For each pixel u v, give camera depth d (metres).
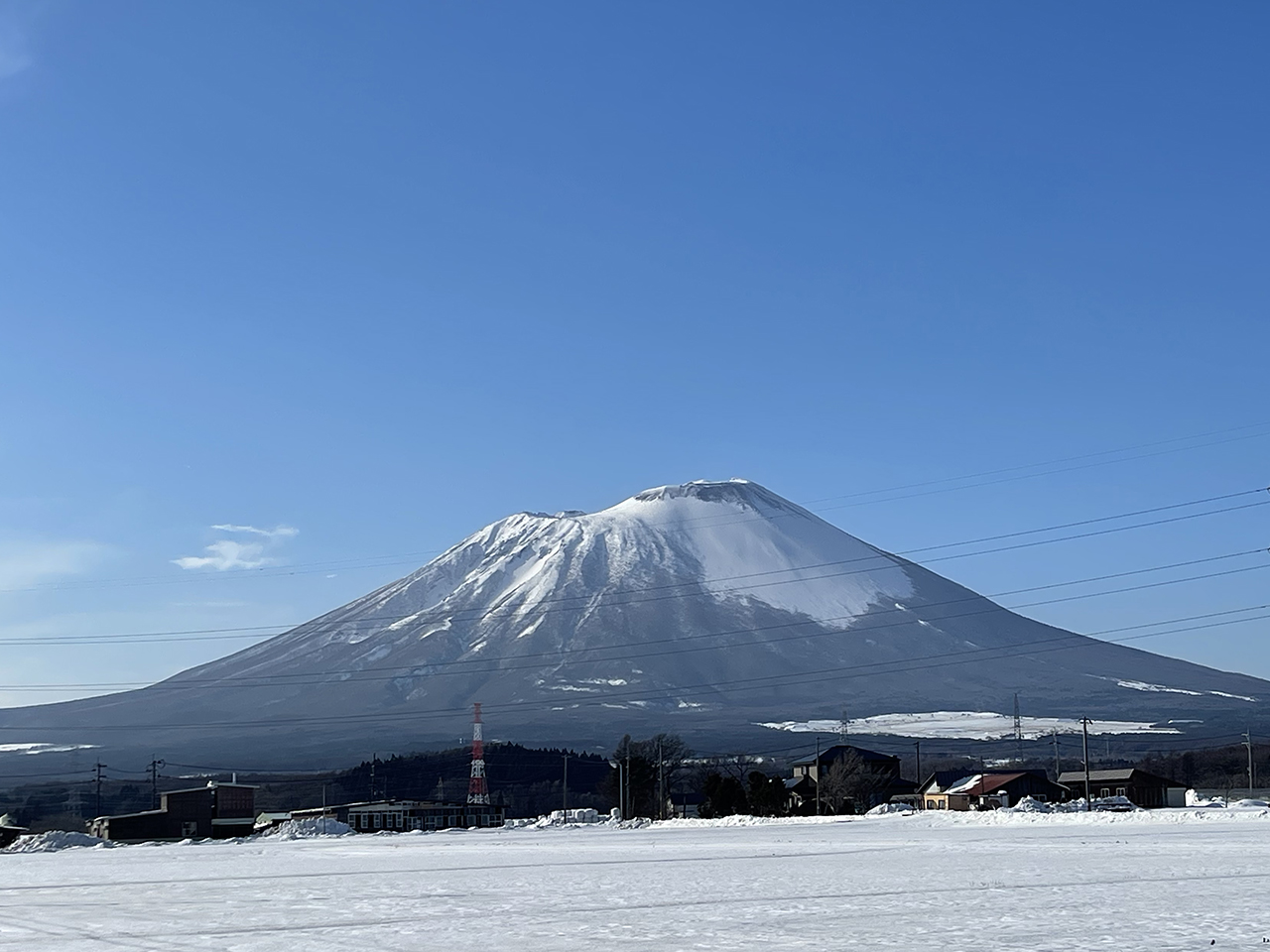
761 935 30.11
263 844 116.44
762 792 162.88
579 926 33.00
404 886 49.75
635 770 176.50
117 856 97.62
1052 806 139.50
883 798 184.25
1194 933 28.52
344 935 32.28
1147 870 47.25
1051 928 29.95
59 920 38.28
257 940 31.70
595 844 91.38
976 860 56.25
